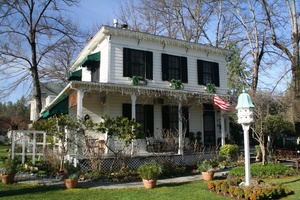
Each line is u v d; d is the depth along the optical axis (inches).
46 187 360.2
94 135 584.1
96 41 646.5
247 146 338.3
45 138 541.6
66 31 968.3
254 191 297.3
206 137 724.0
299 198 302.8
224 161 586.2
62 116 454.9
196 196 307.4
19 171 474.9
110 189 351.6
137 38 628.1
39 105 875.4
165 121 659.4
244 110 339.6
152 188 356.5
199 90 705.0
